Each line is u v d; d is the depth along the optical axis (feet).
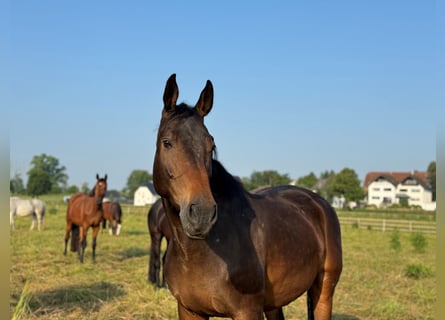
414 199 238.07
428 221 105.29
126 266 35.06
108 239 57.77
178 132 8.75
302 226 12.01
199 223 7.97
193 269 9.45
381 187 243.40
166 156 8.82
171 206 9.36
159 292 23.07
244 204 10.36
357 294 26.68
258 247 10.00
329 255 12.73
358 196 191.42
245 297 9.58
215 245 9.39
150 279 26.99
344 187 192.54
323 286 12.80
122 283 27.04
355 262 41.11
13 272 29.27
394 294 26.94
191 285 9.59
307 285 11.87
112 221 63.46
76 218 37.96
